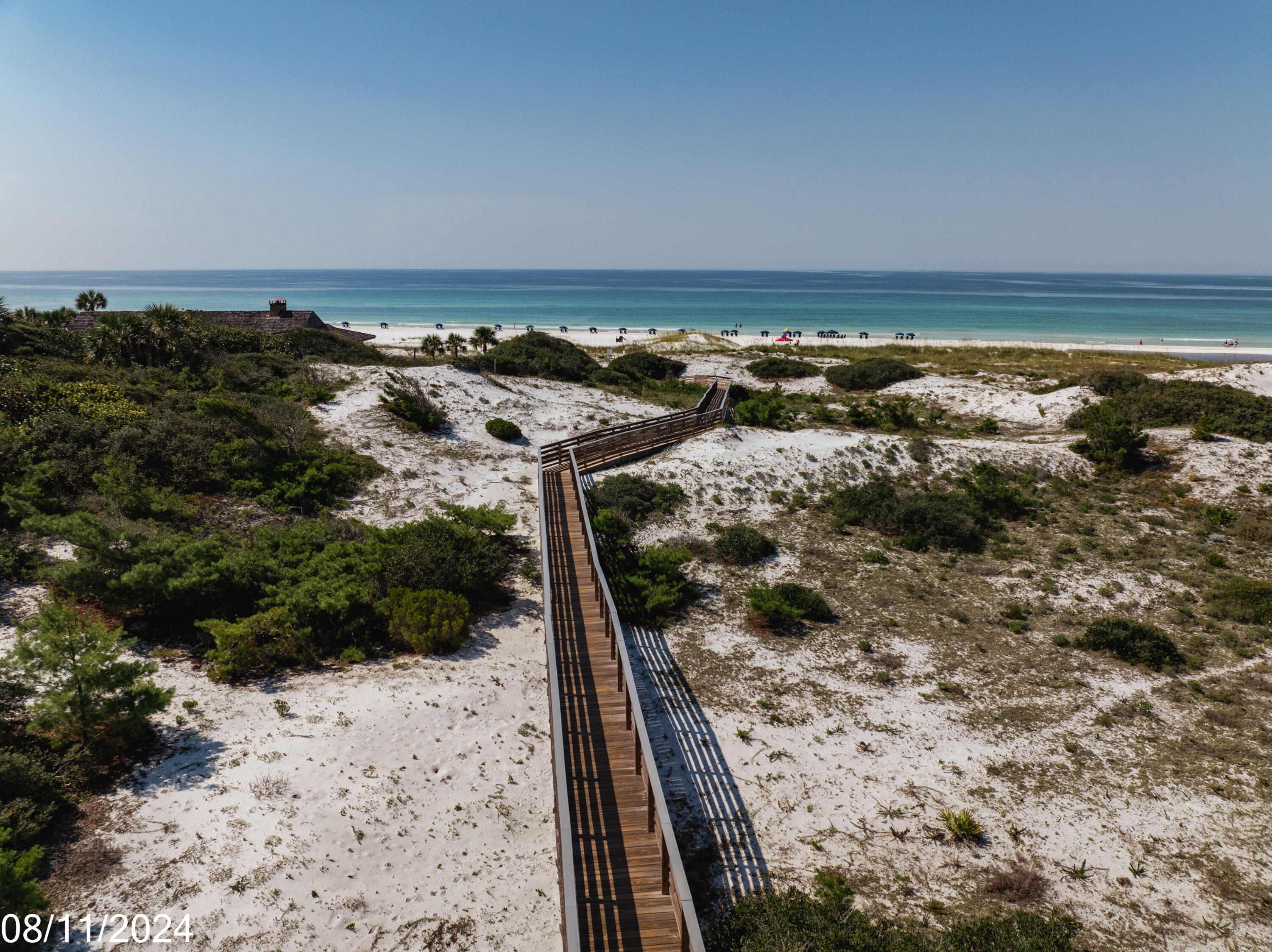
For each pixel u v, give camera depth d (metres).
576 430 36.06
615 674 14.38
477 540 20.30
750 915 9.71
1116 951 9.55
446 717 13.54
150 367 30.84
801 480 28.19
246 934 8.76
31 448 19.95
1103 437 30.38
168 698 11.45
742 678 16.08
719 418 35.00
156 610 15.40
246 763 11.52
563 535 21.48
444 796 11.63
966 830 11.57
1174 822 12.00
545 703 14.58
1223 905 10.38
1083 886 10.70
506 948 9.20
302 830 10.40
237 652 13.84
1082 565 22.23
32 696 11.34
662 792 9.58
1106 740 14.15
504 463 30.78
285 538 19.03
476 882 10.16
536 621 18.08
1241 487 26.98
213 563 16.02
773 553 22.89
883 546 23.77
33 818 9.47
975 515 25.05
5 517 17.05
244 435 25.33
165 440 22.86
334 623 15.95
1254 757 13.56
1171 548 23.25
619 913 9.17
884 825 11.89
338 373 36.75
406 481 26.89
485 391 38.62
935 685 16.05
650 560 19.97
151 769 11.09
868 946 9.09
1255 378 40.06
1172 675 16.42
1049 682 16.20
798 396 44.12
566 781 9.45
